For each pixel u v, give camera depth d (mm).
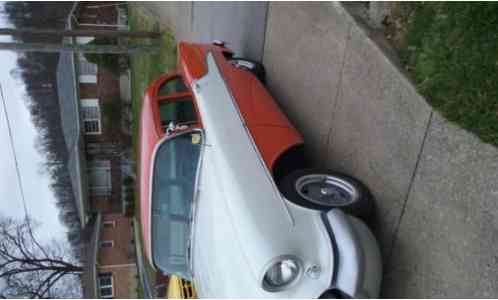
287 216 3641
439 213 3580
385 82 4277
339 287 3375
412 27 4152
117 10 24906
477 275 3240
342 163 4828
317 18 5586
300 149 4746
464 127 3447
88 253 24594
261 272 3281
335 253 3439
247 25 7832
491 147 3252
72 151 27047
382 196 4164
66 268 31266
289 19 6363
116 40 19234
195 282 4613
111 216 26359
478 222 3275
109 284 23141
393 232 3982
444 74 3680
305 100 5738
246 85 5320
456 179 3471
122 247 24531
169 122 4914
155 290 16312
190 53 5742
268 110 4969
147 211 4676
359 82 4676
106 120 25688
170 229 4738
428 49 3898
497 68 3256
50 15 28484
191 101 5051
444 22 3766
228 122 4461
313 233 3576
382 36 4535
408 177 3902
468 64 3480
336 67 5105
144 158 4824
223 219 3865
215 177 4078
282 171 4500
